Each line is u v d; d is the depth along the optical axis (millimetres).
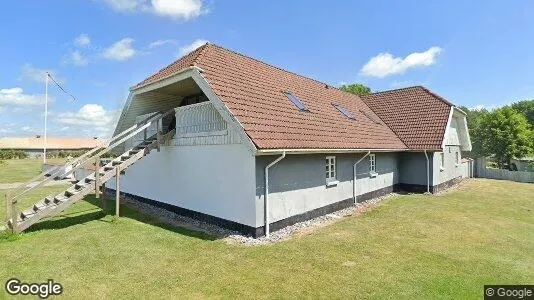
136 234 9383
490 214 12336
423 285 6137
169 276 6535
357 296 5727
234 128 9023
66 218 11336
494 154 32406
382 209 13141
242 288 6035
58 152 63906
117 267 6969
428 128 18266
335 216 11945
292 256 7656
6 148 70250
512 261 7402
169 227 10250
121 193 16266
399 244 8586
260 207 9289
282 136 9766
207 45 12641
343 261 7359
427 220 11250
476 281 6316
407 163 18344
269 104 11219
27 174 28828
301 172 10922
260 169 9320
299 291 5918
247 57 14453
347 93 21500
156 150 13625
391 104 21609
